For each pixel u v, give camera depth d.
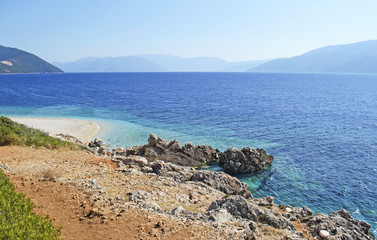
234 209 14.64
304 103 95.38
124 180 19.97
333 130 54.66
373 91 150.50
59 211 12.66
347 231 15.85
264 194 28.27
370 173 33.19
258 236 12.52
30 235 8.40
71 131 51.09
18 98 101.81
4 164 19.23
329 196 27.64
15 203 10.50
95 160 25.89
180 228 11.66
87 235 10.68
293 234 13.50
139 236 10.73
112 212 12.87
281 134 51.38
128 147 39.66
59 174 19.14
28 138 29.11
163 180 21.95
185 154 36.12
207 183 24.30
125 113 72.69
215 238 11.02
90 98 105.25
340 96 120.81
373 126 58.44
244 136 49.84
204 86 181.62
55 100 97.75
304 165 35.91
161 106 85.69
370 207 25.48
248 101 99.69
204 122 61.78
